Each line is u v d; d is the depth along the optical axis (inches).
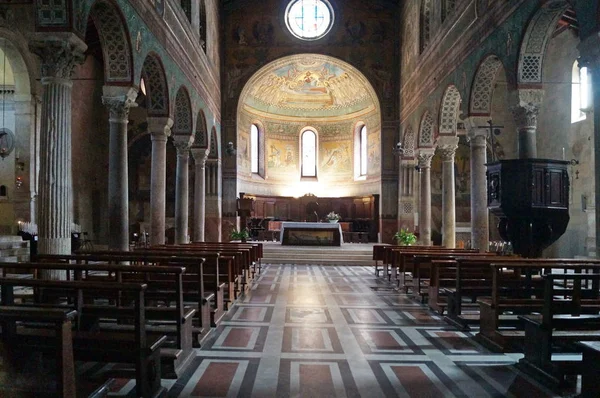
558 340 237.8
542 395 222.4
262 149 1307.8
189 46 762.8
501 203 410.3
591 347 178.7
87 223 970.1
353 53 1116.5
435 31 784.3
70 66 378.9
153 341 212.4
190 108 778.2
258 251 710.5
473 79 601.6
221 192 1109.7
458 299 363.6
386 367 263.6
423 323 375.6
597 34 352.8
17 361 194.7
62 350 140.3
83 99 946.1
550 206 401.4
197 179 936.9
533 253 409.1
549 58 890.7
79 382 169.3
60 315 138.9
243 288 517.0
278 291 542.3
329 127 1354.6
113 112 494.0
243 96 1130.7
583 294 324.5
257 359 275.9
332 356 283.6
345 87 1278.3
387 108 1115.9
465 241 1054.4
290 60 1128.2
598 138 357.1
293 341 316.8
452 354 289.1
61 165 372.8
